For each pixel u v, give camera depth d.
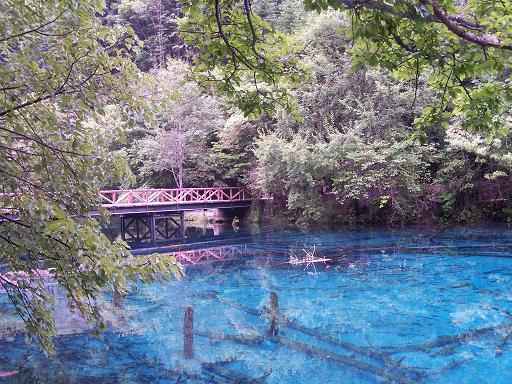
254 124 17.78
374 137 14.34
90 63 2.92
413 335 5.56
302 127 15.48
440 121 2.87
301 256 11.24
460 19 2.13
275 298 7.28
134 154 20.47
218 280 9.21
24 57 2.63
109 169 3.38
